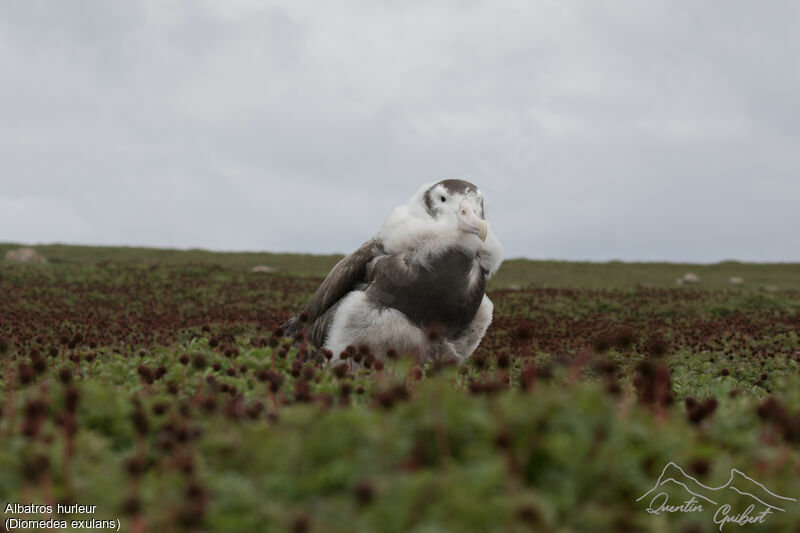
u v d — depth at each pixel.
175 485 3.21
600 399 3.29
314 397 4.46
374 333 6.73
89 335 13.10
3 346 5.55
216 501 2.96
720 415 4.19
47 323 15.04
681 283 30.11
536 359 9.23
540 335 13.28
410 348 6.79
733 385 7.79
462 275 6.75
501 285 27.08
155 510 2.93
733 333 13.47
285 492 3.10
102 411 4.25
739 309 19.28
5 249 34.94
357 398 4.95
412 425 3.40
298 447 3.34
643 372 4.05
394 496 2.81
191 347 6.72
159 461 3.67
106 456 3.59
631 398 4.38
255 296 21.64
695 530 2.83
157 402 4.45
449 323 6.94
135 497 2.79
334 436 3.35
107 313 17.95
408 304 6.77
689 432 3.56
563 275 33.06
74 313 17.48
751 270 36.12
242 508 2.91
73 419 3.56
